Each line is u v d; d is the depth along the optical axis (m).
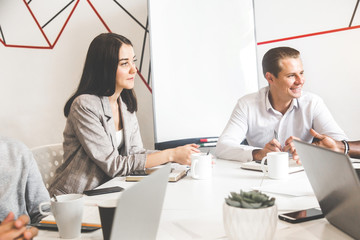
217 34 2.82
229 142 1.96
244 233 0.75
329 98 2.92
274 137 2.21
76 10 3.15
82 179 1.67
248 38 2.86
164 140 2.74
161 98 2.74
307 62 2.95
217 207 1.06
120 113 1.93
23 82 3.25
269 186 1.27
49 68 3.21
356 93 2.84
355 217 0.72
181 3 2.77
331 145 1.72
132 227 0.64
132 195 0.60
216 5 2.82
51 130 3.24
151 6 2.71
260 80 3.09
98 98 1.76
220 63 2.83
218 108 2.83
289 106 2.16
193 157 1.45
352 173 0.65
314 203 1.05
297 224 0.88
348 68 2.84
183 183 1.38
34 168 1.21
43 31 3.20
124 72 1.79
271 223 0.76
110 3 3.10
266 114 2.18
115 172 1.62
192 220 0.96
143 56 3.07
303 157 0.88
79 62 3.16
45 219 1.00
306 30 2.92
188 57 2.78
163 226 0.92
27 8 3.21
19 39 3.23
